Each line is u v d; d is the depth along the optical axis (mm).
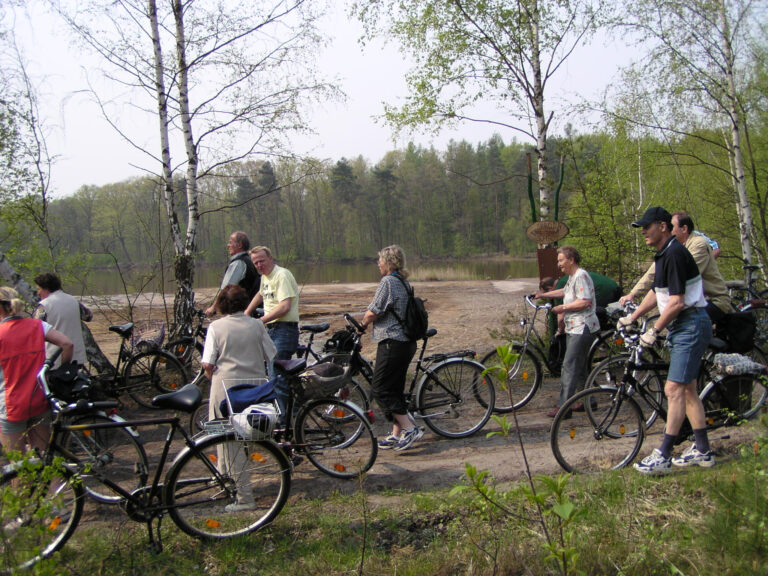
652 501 3871
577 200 8812
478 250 68438
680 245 4070
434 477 4594
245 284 6207
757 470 3227
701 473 4105
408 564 3383
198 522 3697
